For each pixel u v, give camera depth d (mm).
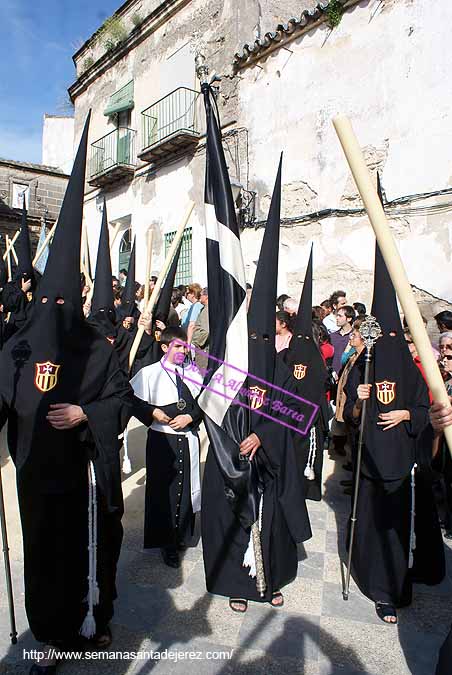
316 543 4133
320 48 9273
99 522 2674
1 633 2879
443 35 7660
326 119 9172
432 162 7793
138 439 6953
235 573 3121
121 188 15242
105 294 5133
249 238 10414
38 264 8055
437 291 7758
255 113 10484
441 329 5047
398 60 8188
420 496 3436
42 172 21156
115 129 15172
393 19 8234
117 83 15477
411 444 3277
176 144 12469
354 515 3348
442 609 3256
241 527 3129
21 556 3740
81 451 2646
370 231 8648
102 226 5109
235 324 3172
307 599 3326
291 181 9750
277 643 2865
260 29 10914
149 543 3699
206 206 3240
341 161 9000
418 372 3381
